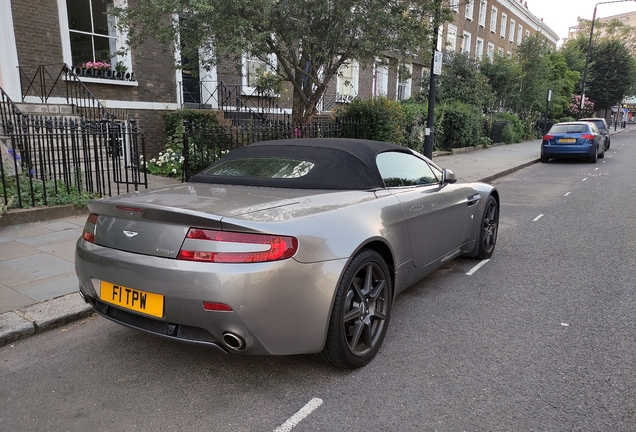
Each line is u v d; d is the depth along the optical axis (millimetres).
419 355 3262
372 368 3094
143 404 2703
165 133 12125
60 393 2812
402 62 9719
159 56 11867
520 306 4121
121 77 11109
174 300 2551
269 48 8516
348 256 2848
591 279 4805
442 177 4383
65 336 3543
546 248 5977
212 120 11602
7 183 7098
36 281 4355
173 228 2621
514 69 25203
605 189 10984
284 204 2898
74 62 10570
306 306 2656
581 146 16469
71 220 6574
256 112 13719
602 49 43094
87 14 10672
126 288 2756
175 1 7312
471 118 19734
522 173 14320
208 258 2500
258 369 3086
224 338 2543
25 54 9508
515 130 26562
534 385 2873
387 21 8258
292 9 7855
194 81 13523
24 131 7191
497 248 5996
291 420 2551
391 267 3445
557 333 3590
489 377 2971
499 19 35438
